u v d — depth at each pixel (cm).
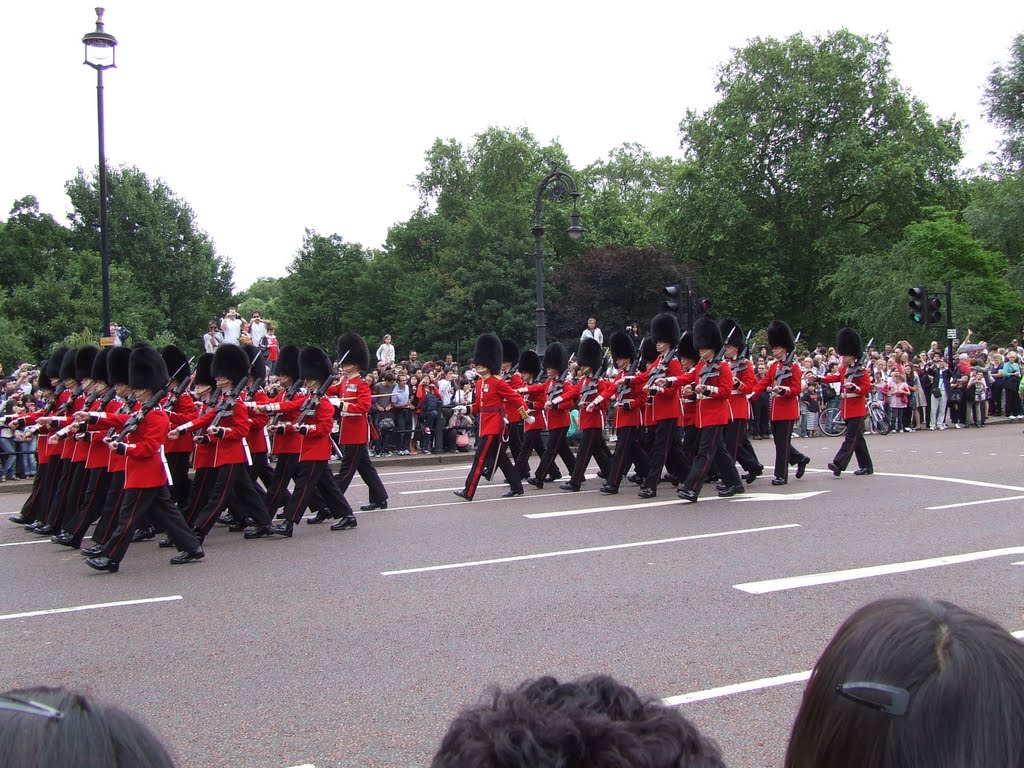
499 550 934
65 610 754
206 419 1038
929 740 152
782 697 521
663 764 145
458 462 1969
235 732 492
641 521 1080
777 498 1227
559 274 4672
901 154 4316
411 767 445
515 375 1518
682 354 1366
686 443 1408
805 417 2286
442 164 6606
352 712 515
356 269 6028
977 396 2447
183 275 5616
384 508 1241
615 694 161
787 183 4500
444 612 709
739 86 4512
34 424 1216
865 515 1073
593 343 1427
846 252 4459
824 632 636
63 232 5056
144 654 629
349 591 784
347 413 1202
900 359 2428
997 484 1292
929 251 4159
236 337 2141
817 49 4516
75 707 147
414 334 5216
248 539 1055
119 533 893
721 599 724
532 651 610
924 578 775
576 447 2097
